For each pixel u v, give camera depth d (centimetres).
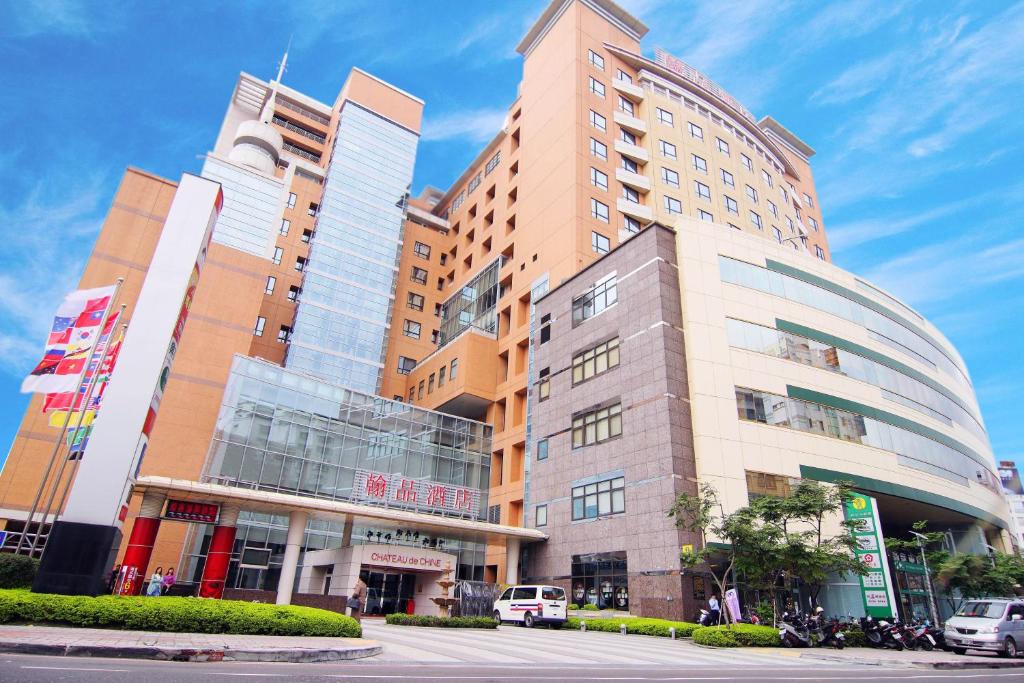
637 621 2645
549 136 5759
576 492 3738
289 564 3034
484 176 7150
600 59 6000
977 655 2233
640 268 3772
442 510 4191
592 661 1496
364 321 6228
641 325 3622
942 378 4978
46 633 1148
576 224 4916
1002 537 5188
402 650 1505
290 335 5744
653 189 5591
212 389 4381
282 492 4050
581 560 3525
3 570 1769
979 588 3741
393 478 4038
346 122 7150
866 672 1529
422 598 3291
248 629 1439
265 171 6253
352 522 3509
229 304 4703
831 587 3045
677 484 3078
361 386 5912
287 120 7894
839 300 4247
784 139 8088
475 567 4494
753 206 6481
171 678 834
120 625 1323
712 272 3738
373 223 6788
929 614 3753
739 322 3656
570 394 4066
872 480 3712
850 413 3844
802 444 3503
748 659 1739
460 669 1191
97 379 2248
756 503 2530
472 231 7019
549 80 6091
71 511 1664
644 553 3098
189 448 4134
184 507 2823
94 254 4281
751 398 3459
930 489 4138
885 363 4325
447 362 5584
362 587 2081
